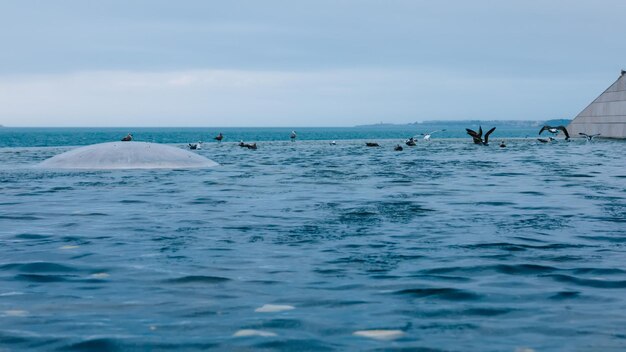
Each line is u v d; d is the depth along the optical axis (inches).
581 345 163.3
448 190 594.9
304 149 1758.1
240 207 464.4
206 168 923.4
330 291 220.7
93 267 258.5
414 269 256.5
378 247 304.2
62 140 4315.9
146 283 231.1
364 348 161.9
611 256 283.4
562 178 740.7
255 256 281.7
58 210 447.5
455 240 324.2
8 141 3993.6
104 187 623.2
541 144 2165.4
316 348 161.8
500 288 226.1
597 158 1243.8
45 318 187.3
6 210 446.9
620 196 539.2
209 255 283.9
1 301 207.2
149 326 179.8
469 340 168.1
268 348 161.6
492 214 424.8
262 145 2169.0
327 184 660.1
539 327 179.6
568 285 230.7
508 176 771.4
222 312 194.2
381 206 470.0
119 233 346.3
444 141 2628.0
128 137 1289.4
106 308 198.5
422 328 178.9
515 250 297.3
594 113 2787.9
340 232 349.4
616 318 188.4
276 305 202.7
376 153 1496.1
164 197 534.3
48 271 251.1
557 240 324.8
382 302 206.7
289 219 401.4
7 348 161.5
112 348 161.5
